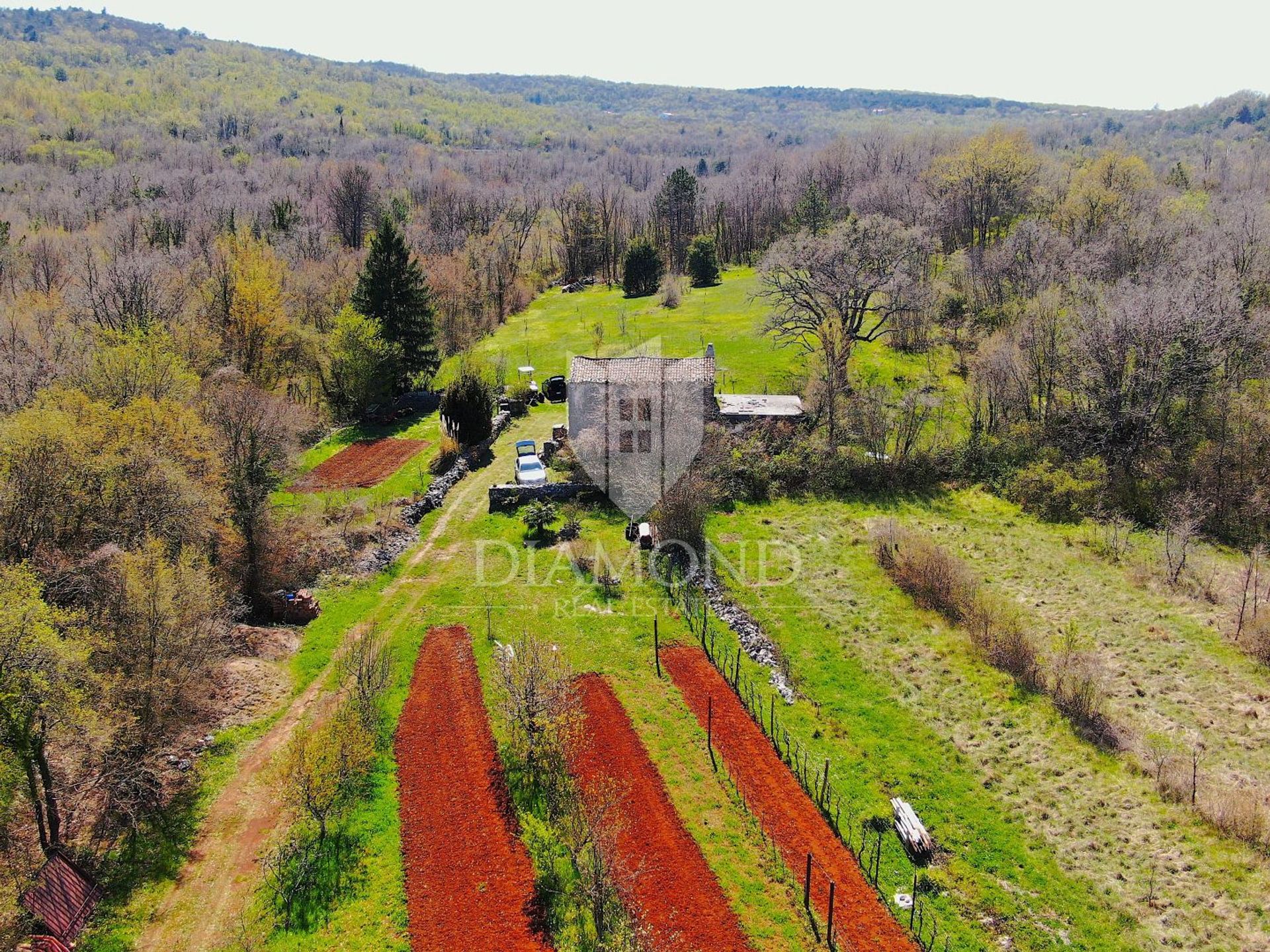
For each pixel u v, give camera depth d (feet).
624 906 74.54
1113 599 132.36
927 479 176.45
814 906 76.43
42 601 85.20
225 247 228.63
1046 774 93.97
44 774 77.20
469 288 309.63
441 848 81.97
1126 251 242.37
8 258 248.32
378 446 190.19
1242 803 86.07
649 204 476.13
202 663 96.27
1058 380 191.01
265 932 73.00
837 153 445.78
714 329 280.92
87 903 74.38
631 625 120.26
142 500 111.55
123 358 140.77
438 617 121.70
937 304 244.63
